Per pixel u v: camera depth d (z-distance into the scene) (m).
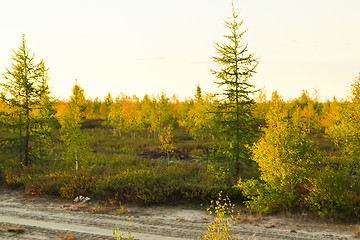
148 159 27.23
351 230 10.09
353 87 14.60
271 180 12.47
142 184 15.51
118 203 14.09
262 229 10.26
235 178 15.09
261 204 12.47
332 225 10.65
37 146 22.02
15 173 19.22
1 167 20.52
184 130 55.22
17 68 20.83
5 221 11.06
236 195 14.12
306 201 12.16
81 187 15.40
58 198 14.97
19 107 21.09
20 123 20.91
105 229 10.29
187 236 9.56
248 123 15.20
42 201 14.44
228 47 15.33
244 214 12.18
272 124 13.00
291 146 12.32
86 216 12.00
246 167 15.74
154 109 45.75
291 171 12.28
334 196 11.39
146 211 12.92
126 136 49.19
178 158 28.52
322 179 11.95
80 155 20.69
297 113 46.34
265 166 12.59
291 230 10.03
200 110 40.91
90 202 14.23
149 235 9.67
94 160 25.20
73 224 10.85
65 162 22.62
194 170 20.38
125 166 22.78
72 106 21.64
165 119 45.53
